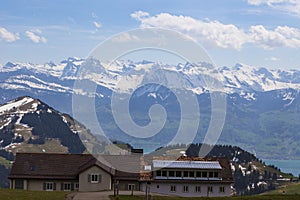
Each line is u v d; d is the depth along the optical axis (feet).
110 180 245.04
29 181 265.34
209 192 266.57
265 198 174.40
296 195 183.32
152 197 164.86
